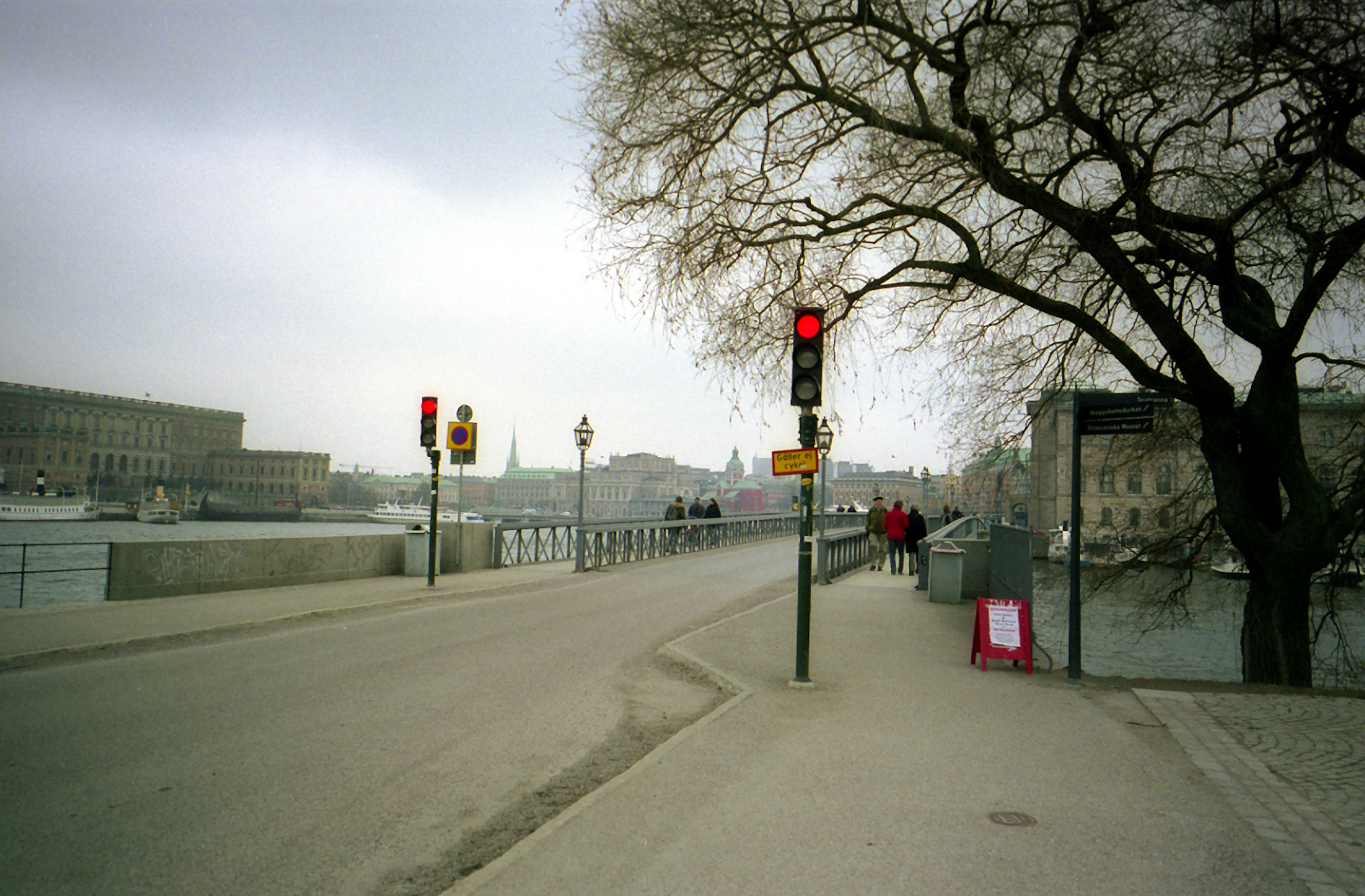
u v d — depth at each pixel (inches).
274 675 355.3
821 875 169.0
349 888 165.8
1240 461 480.7
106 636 426.6
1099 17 392.2
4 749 246.1
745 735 275.3
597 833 189.2
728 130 466.0
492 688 344.8
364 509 6889.8
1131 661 1050.7
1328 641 770.2
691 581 821.2
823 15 443.5
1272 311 485.1
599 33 476.1
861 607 624.1
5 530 3083.2
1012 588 557.9
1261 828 199.8
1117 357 491.2
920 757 253.4
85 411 5989.2
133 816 197.9
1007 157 456.1
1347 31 368.5
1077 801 216.1
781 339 539.5
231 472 6702.8
